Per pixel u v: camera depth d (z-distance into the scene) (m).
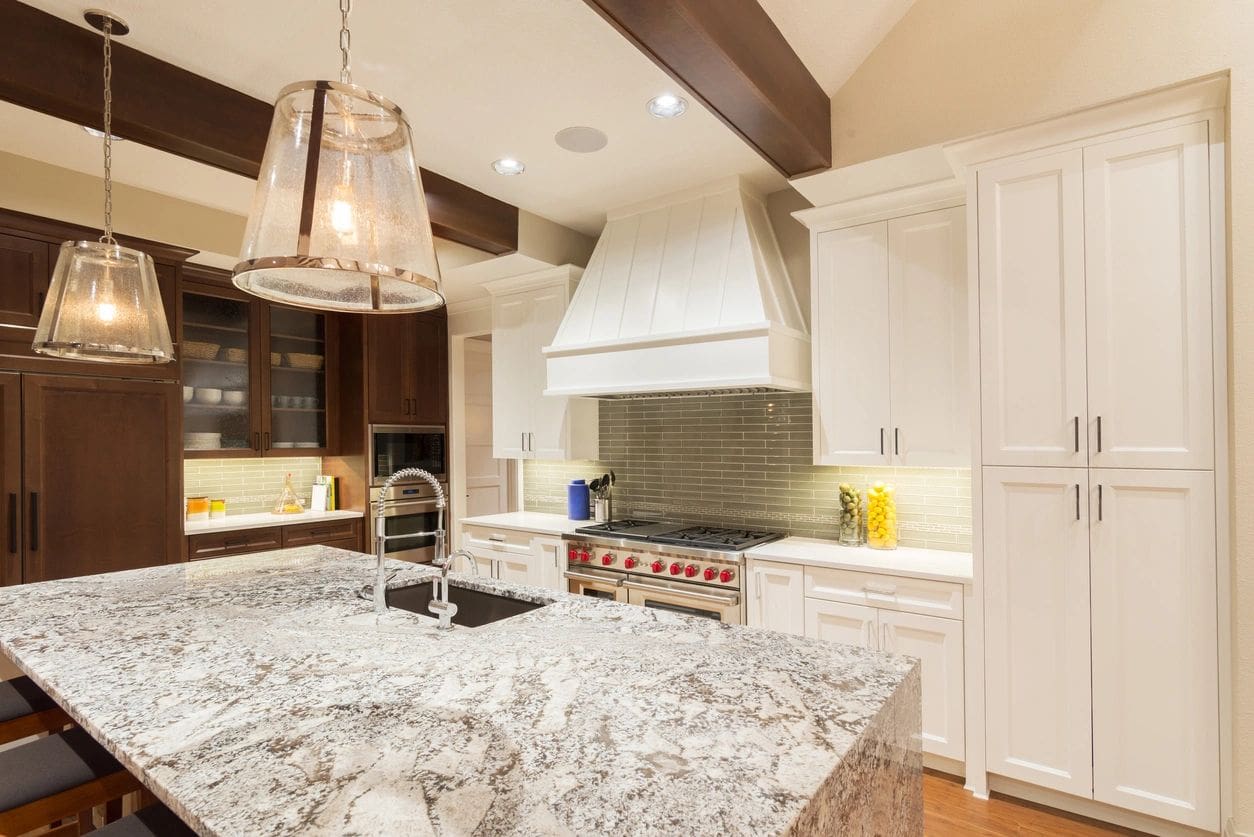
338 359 4.81
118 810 1.83
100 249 1.88
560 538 3.67
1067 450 2.23
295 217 0.98
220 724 1.14
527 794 0.91
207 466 4.38
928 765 2.59
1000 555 2.36
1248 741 1.91
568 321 3.61
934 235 2.77
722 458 3.72
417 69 2.30
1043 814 2.29
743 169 3.19
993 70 2.29
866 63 2.56
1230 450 1.96
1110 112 2.13
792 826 0.84
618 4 1.71
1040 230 2.28
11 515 2.98
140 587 2.19
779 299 3.15
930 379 2.76
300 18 2.01
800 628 2.84
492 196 3.49
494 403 4.34
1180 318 2.05
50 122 2.52
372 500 4.64
